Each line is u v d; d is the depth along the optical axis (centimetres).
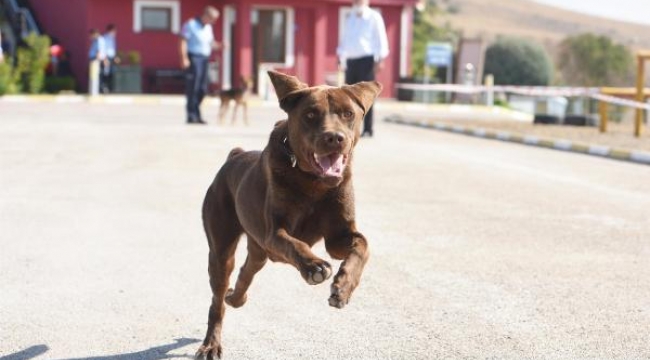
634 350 590
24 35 3350
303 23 3400
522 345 598
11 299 695
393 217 1033
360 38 1720
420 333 623
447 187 1256
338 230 525
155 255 838
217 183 598
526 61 4150
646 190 1266
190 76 2128
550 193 1221
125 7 3316
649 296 717
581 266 812
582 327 636
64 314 661
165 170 1353
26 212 1026
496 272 788
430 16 6044
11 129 1902
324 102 509
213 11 2109
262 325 642
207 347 572
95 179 1263
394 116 2702
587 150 1753
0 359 570
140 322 645
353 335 620
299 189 516
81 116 2312
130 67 3186
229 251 589
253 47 3359
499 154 1695
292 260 484
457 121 2509
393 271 788
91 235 917
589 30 8469
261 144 1700
